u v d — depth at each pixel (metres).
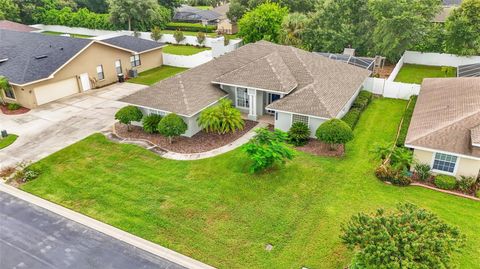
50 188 18.17
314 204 16.14
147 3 57.94
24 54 31.31
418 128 18.91
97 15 62.50
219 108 22.41
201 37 52.16
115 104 29.56
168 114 22.53
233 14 63.66
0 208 16.78
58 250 14.16
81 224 15.53
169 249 13.91
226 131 22.44
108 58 34.97
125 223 15.43
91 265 13.36
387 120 24.91
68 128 24.95
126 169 19.64
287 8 50.91
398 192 16.88
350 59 34.06
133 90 33.31
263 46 31.31
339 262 12.84
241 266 12.94
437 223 11.38
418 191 16.94
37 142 22.97
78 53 31.28
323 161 19.61
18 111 28.20
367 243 10.86
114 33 59.88
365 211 15.53
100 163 20.33
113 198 17.17
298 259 13.10
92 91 33.19
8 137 23.61
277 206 16.09
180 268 13.02
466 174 17.08
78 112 27.91
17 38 34.69
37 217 16.09
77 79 32.25
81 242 14.51
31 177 19.06
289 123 22.86
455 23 34.72
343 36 39.31
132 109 23.67
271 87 23.81
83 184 18.39
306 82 24.80
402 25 35.44
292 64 27.48
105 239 14.60
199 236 14.49
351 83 26.91
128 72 37.44
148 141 22.77
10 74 28.64
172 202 16.69
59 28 65.75
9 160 20.81
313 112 21.48
